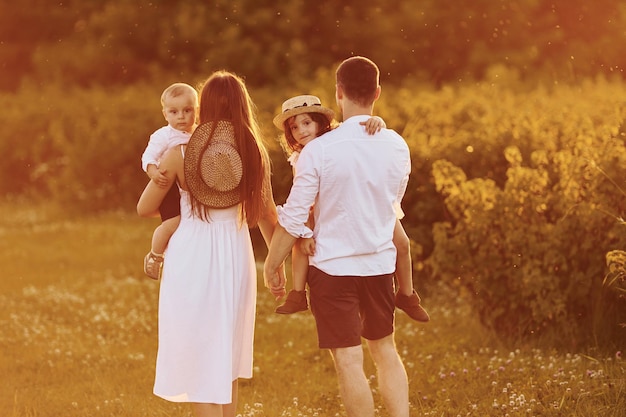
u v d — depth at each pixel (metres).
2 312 28.70
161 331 14.10
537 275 21.03
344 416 17.36
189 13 71.25
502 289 22.16
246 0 69.62
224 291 14.10
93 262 37.78
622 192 19.95
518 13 68.75
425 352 21.98
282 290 14.85
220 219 14.28
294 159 14.62
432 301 28.19
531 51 67.38
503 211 22.02
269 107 48.16
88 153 53.41
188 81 67.75
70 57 78.44
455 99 38.09
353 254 14.01
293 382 20.19
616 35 67.94
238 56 67.19
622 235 20.02
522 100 39.41
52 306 29.48
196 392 13.96
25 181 60.69
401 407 14.47
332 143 13.91
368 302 14.34
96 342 25.05
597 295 20.75
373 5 70.31
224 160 14.03
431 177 28.61
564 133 26.20
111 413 18.06
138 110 54.97
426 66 68.81
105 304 29.61
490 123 29.56
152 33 74.94
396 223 15.02
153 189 14.16
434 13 68.62
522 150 26.72
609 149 20.88
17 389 20.30
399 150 14.30
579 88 43.75
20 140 59.88
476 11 68.69
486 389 18.20
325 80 49.56
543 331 21.75
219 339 14.00
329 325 14.10
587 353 20.28
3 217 54.06
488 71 58.12
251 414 17.11
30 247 41.94
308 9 70.44
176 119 14.34
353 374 13.96
